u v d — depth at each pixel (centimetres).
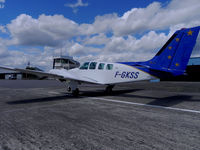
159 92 977
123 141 241
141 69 719
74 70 953
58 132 281
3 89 1245
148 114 415
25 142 238
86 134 271
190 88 1223
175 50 623
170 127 308
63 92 1003
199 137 257
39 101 645
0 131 285
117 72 787
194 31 579
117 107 512
